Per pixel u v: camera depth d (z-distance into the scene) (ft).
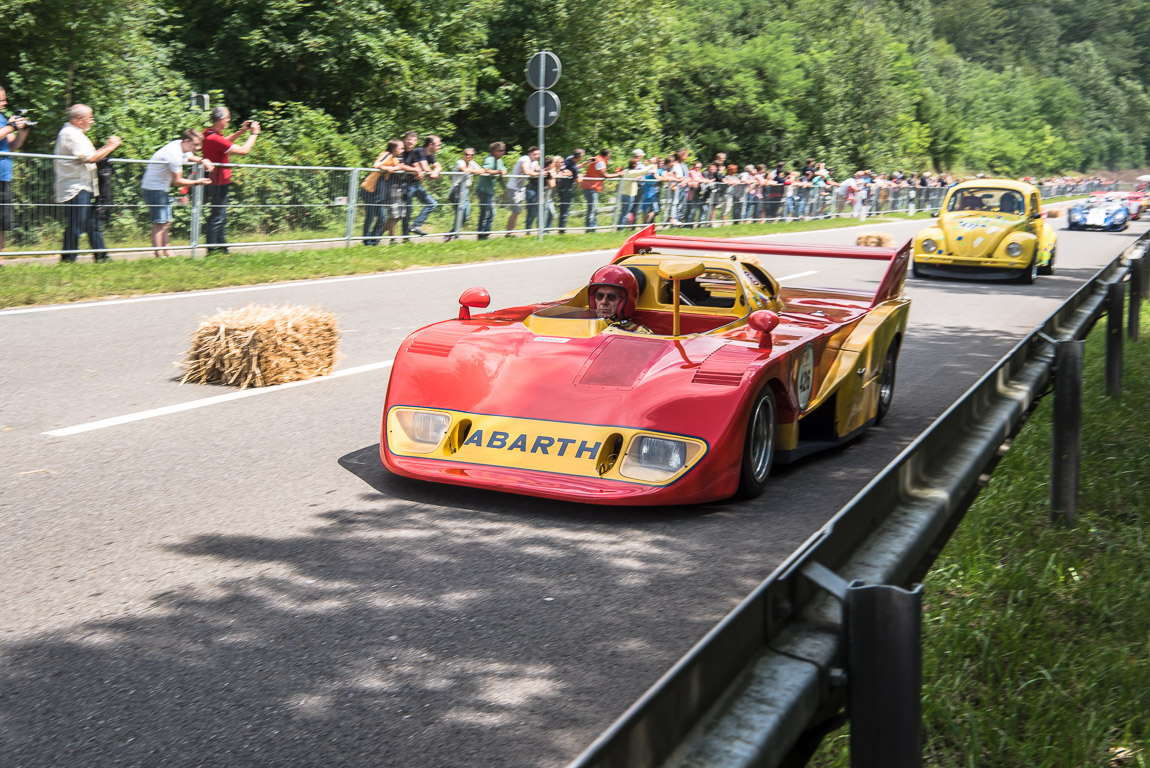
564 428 14.92
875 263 61.52
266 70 77.56
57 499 14.78
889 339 21.33
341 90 78.69
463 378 15.84
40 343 26.23
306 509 14.78
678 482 14.38
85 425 19.03
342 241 49.67
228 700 9.33
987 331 37.83
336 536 13.70
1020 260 53.62
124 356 25.34
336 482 16.15
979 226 54.34
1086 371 30.25
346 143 69.26
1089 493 18.40
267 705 9.27
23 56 54.49
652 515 15.02
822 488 16.84
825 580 6.34
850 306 22.21
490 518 14.62
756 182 89.20
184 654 10.18
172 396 21.75
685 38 143.33
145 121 60.03
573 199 65.21
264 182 45.47
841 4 167.84
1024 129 304.50
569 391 15.42
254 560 12.75
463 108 84.07
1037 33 383.24
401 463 15.25
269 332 22.98
